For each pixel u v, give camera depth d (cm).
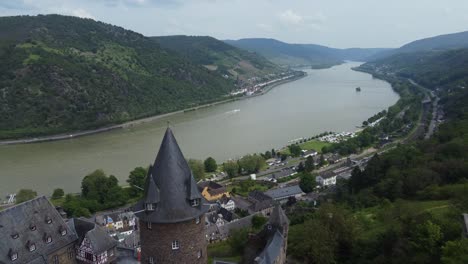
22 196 14675
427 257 6988
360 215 10069
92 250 8506
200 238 4772
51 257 8019
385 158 15725
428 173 12281
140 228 4781
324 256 8394
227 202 15662
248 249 8675
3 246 7244
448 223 7381
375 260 7781
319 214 9688
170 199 4522
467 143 14388
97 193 15912
